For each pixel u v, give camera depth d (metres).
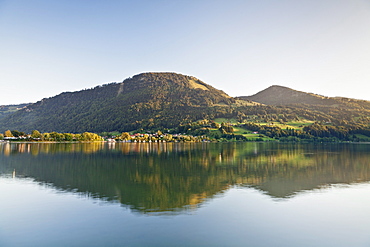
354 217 31.27
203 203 36.34
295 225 28.78
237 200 37.91
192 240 24.98
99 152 117.75
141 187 45.91
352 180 52.75
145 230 27.11
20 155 100.00
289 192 42.72
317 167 71.00
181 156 101.25
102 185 47.31
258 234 26.42
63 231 26.83
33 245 23.97
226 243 24.50
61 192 42.12
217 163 79.38
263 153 114.38
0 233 26.39
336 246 24.11
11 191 42.66
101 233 26.36
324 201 37.69
